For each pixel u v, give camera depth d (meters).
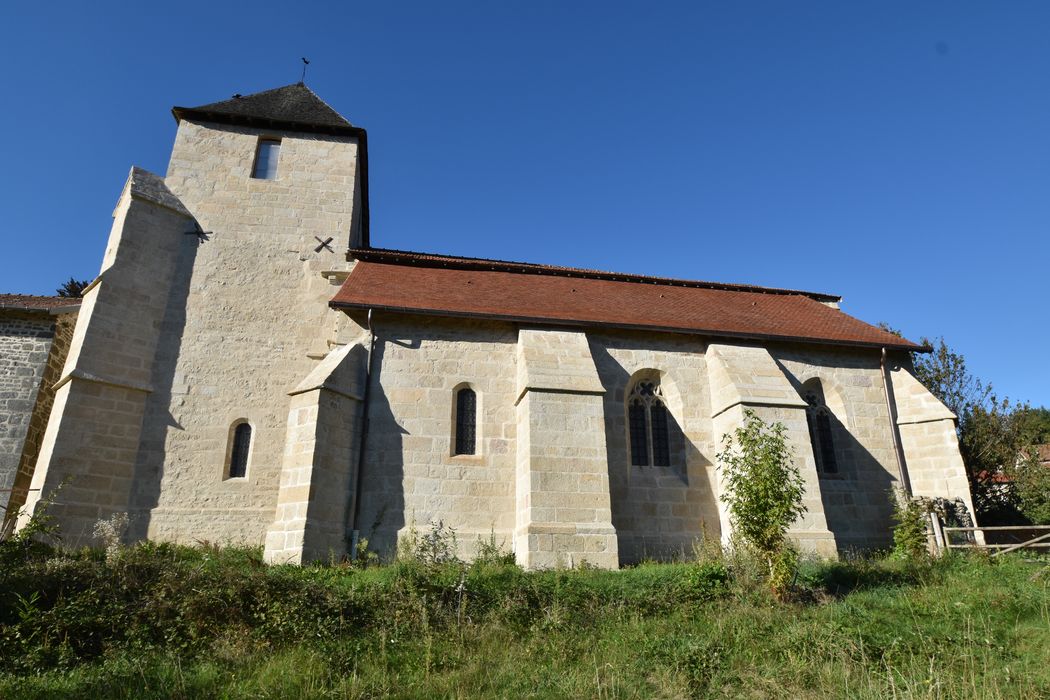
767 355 17.41
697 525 15.64
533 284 19.64
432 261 19.97
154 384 17.12
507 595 10.76
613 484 15.61
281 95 23.69
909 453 17.92
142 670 7.82
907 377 18.64
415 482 14.69
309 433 13.85
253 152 21.22
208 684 7.69
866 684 7.50
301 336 18.77
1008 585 11.02
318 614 9.75
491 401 15.83
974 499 23.50
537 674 8.23
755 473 11.73
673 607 10.82
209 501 16.36
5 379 17.30
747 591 11.05
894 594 11.17
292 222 20.33
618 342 17.22
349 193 21.23
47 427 16.05
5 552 10.73
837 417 18.11
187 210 19.67
